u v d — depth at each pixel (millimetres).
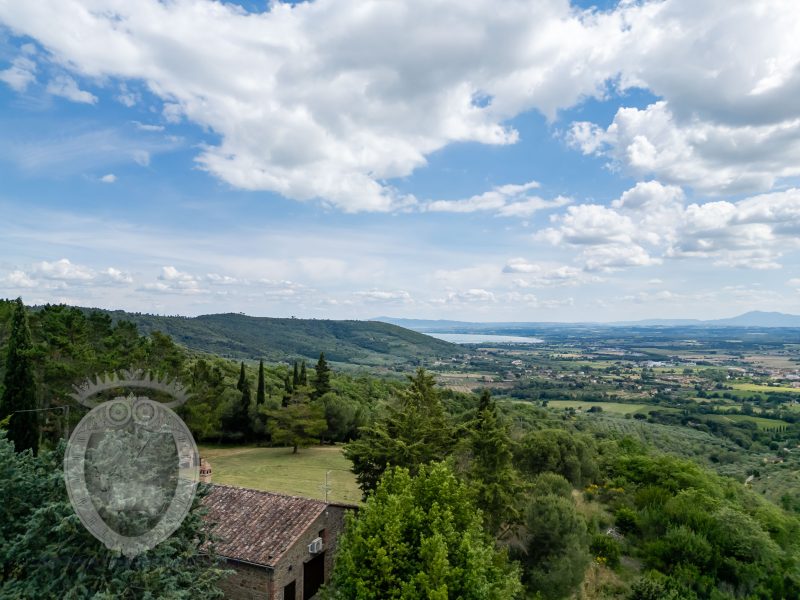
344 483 43844
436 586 15297
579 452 49281
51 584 12836
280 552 20812
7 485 14219
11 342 36188
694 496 43062
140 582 13219
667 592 28469
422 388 41938
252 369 104500
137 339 58500
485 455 33156
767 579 33031
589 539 31297
